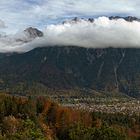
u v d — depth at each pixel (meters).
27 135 137.25
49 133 193.88
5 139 134.12
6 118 182.25
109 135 190.88
